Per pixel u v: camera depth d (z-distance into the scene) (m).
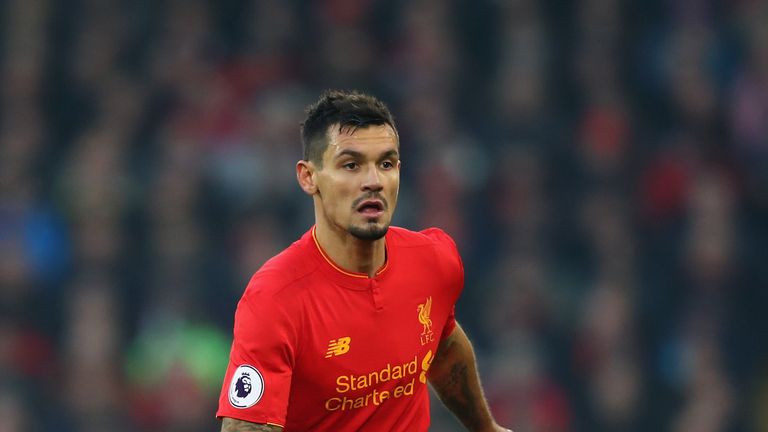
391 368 14.29
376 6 46.53
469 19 46.44
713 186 41.78
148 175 41.12
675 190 42.06
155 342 37.53
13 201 40.81
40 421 36.69
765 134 44.12
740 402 37.91
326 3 46.34
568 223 41.03
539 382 37.22
